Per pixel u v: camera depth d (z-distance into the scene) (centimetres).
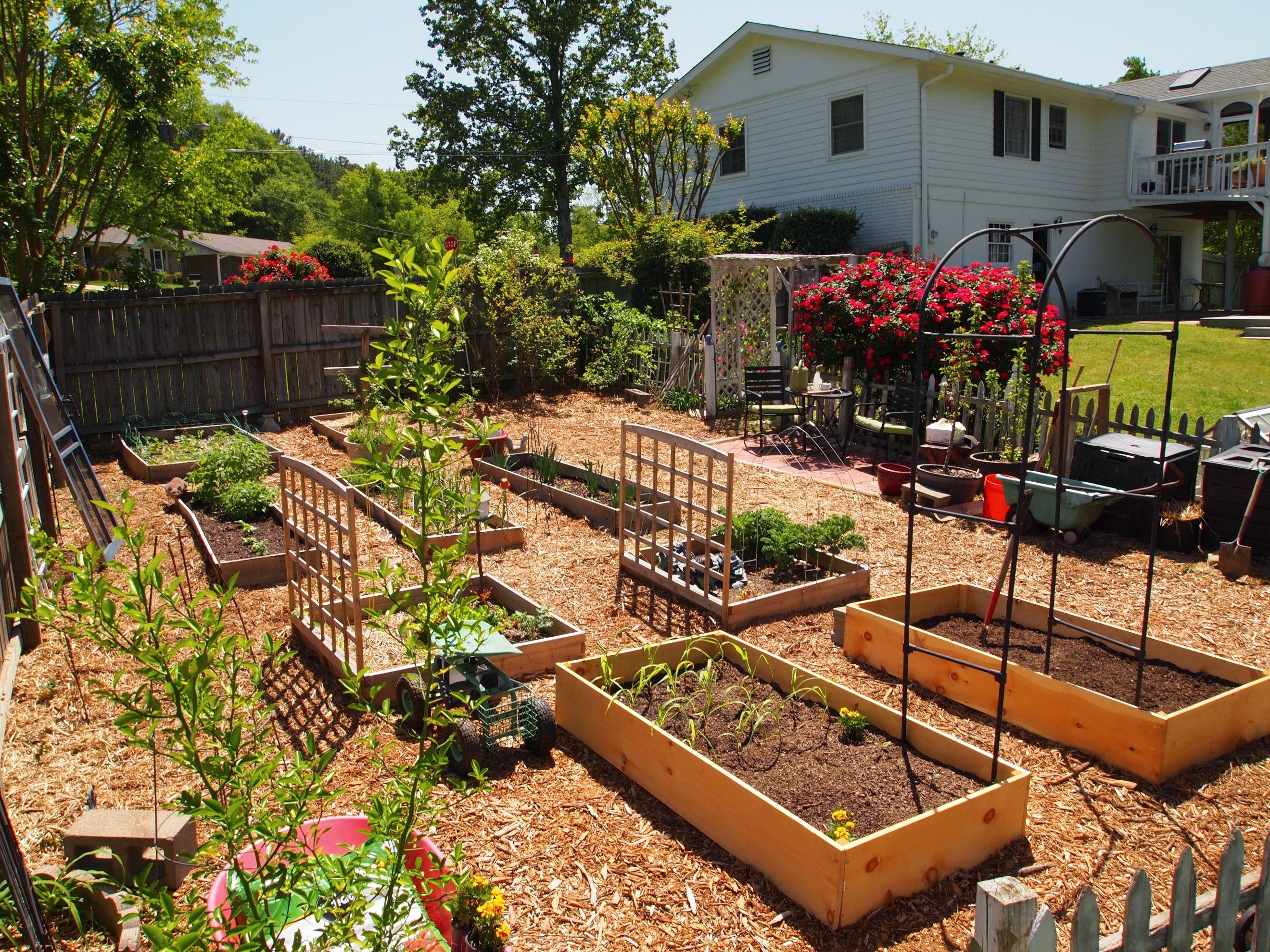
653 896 358
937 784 405
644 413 1405
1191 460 817
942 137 1856
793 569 718
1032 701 484
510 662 542
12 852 263
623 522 725
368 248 5122
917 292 1061
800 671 489
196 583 680
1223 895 275
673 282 1747
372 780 428
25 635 550
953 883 366
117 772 432
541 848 388
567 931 339
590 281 1706
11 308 747
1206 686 490
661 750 418
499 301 1466
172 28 1478
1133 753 446
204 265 3978
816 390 1173
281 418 1302
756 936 337
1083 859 385
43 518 724
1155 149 2320
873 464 1083
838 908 336
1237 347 1659
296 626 587
